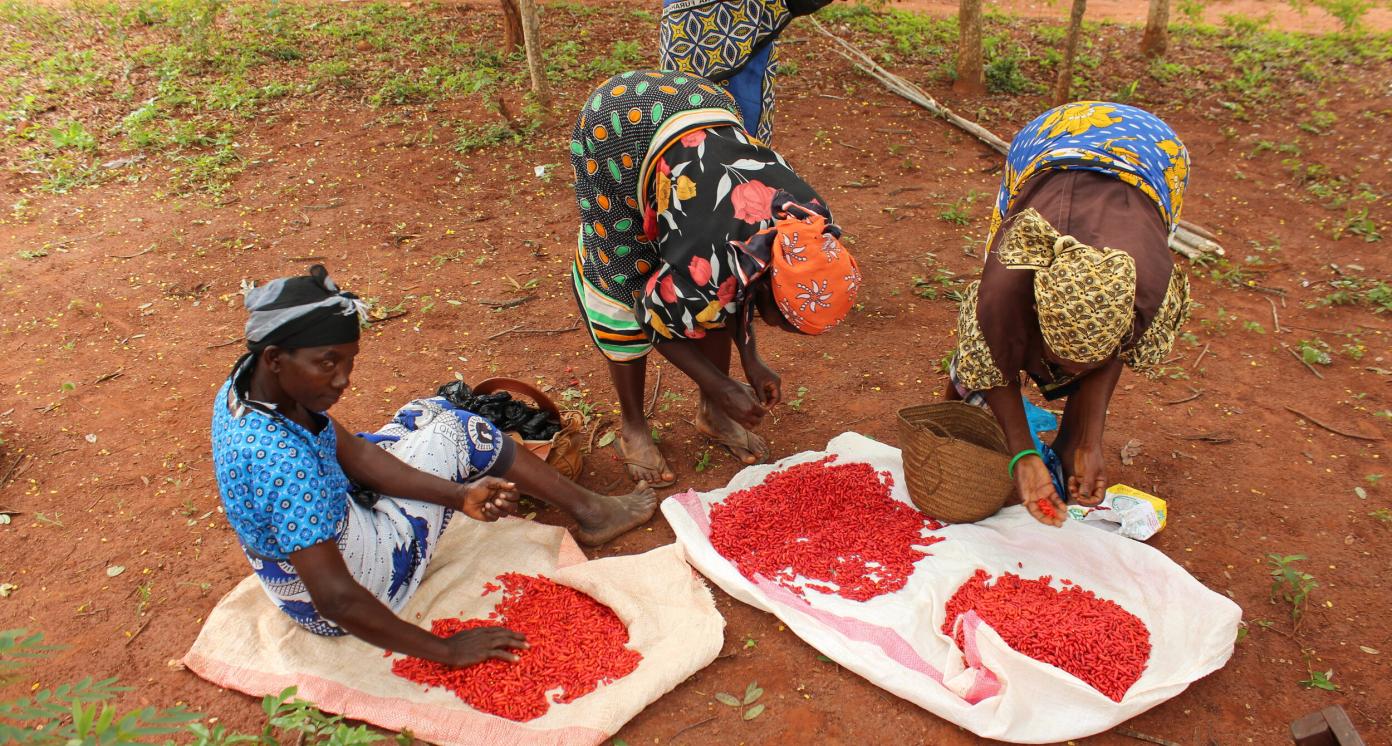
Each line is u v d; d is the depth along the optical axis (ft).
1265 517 12.86
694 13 14.37
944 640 10.44
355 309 8.70
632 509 12.76
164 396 15.96
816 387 15.99
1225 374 16.24
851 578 11.32
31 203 22.90
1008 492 11.92
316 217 22.29
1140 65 32.35
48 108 27.76
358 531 10.05
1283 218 22.13
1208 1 42.83
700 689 10.28
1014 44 34.45
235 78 29.58
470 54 32.35
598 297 12.14
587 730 9.39
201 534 12.79
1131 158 10.20
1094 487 9.48
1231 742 9.64
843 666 10.40
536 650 10.55
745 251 9.65
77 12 35.29
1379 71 30.71
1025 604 10.89
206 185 23.81
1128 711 9.55
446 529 12.53
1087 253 8.42
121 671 10.50
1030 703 9.60
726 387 11.06
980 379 9.71
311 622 10.44
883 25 36.35
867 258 20.45
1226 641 10.14
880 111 28.73
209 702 10.07
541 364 16.76
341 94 29.01
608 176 10.94
